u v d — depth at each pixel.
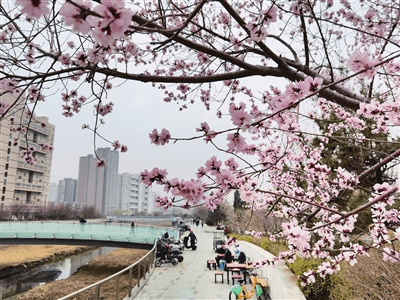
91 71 3.02
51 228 21.19
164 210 2.49
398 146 5.83
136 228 20.88
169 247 13.47
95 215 73.19
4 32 3.83
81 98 4.96
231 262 10.59
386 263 4.36
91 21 1.17
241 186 2.46
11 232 20.91
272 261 4.24
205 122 2.43
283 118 2.89
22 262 20.92
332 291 5.63
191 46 3.17
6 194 58.72
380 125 3.41
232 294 8.24
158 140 2.44
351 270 5.22
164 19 3.12
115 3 1.15
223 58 3.31
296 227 2.57
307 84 2.10
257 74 3.54
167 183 2.36
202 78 3.34
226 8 2.73
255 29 2.55
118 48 3.83
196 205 2.49
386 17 4.49
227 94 4.44
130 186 143.75
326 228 3.53
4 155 58.25
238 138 2.39
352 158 6.94
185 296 8.05
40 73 2.96
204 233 30.91
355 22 4.89
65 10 1.14
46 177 73.44
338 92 3.65
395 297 3.98
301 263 6.57
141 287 8.95
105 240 20.89
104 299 10.26
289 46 4.23
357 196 6.56
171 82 3.27
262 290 7.64
